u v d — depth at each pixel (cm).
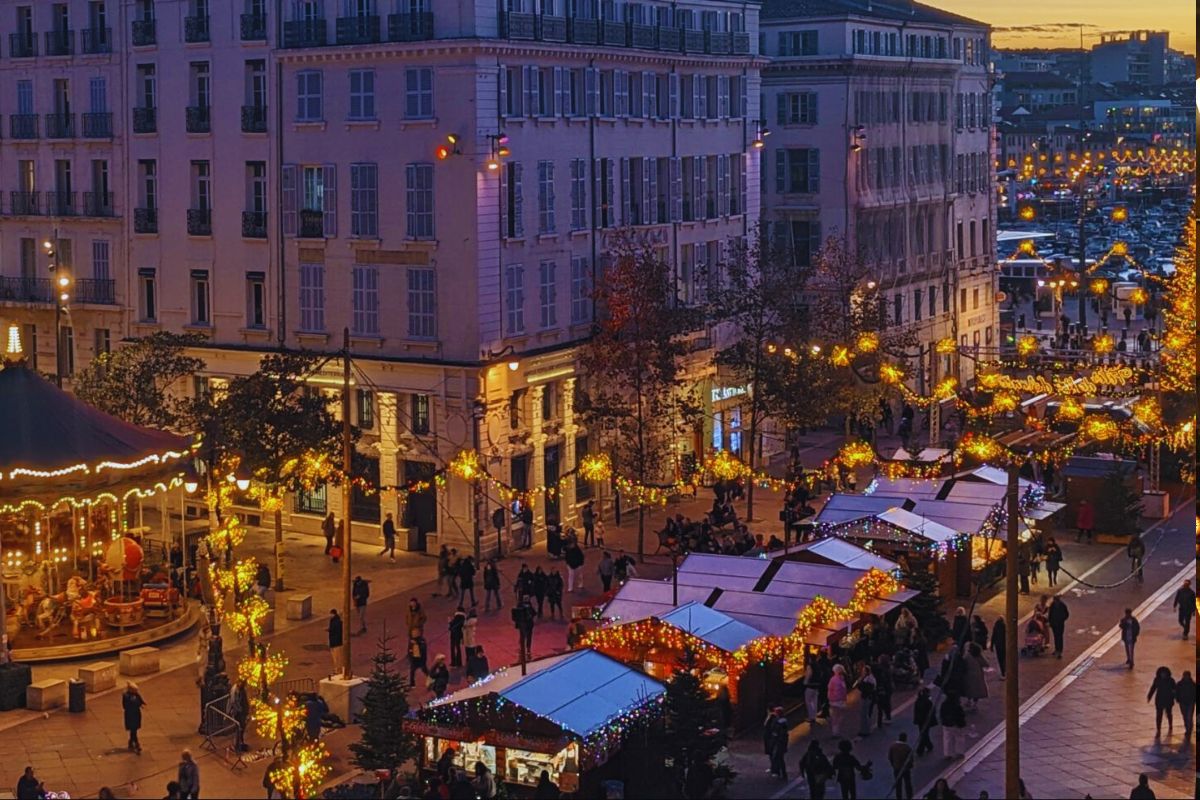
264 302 7281
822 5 9894
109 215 7794
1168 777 4303
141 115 7625
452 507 6738
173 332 7531
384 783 4016
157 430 6009
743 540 6262
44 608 5559
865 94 9938
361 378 6925
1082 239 11325
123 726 4806
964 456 7050
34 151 8081
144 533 6681
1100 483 7031
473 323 6681
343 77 6950
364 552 6838
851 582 5022
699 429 7556
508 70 6825
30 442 5556
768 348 7562
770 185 9975
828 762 4166
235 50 7275
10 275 8225
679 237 8069
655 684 4253
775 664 4794
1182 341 7350
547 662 4338
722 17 8431
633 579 5119
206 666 4838
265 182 7238
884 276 10106
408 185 6788
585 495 7381
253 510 7262
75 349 7981
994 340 12025
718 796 4172
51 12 7950
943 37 11075
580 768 3938
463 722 4053
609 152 7519
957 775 4328
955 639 5250
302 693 4744
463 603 6053
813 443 9069
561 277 7188
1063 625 5397
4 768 4450
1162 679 4581
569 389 7212
